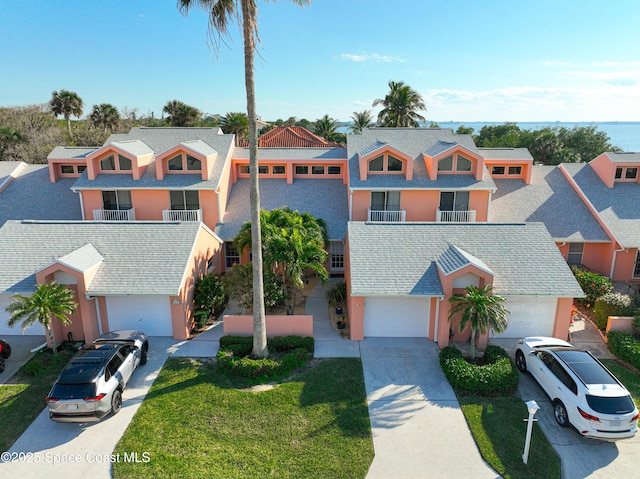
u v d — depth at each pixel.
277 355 18.00
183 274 19.38
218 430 13.31
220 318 21.91
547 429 13.55
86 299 18.62
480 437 13.09
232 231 27.33
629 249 25.59
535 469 11.83
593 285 22.66
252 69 15.36
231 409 14.35
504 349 18.50
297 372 16.77
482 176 27.45
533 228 21.83
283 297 21.08
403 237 21.30
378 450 12.56
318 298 24.47
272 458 12.12
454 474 11.66
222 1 14.97
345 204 29.16
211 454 12.27
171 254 20.39
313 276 27.91
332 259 27.94
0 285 18.77
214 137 31.78
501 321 16.19
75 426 13.62
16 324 19.84
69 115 56.53
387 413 14.29
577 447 12.75
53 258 20.02
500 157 30.73
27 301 16.67
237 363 16.44
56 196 30.03
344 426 13.53
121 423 13.73
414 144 30.69
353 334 19.53
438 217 27.03
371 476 11.55
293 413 14.16
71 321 18.84
